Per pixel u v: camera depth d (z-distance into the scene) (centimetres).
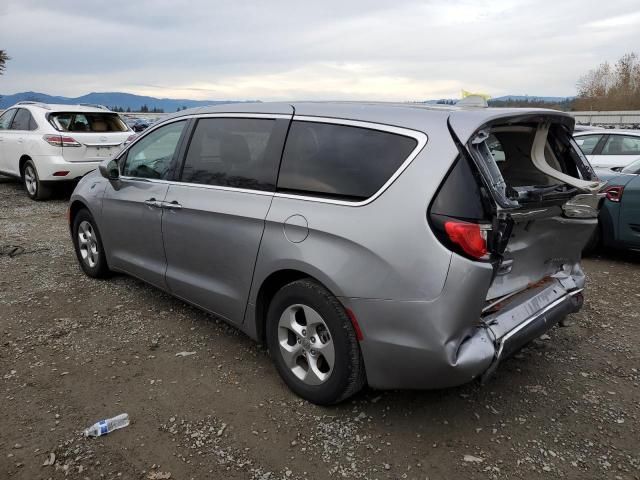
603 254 662
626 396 326
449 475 256
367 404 313
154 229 405
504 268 298
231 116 364
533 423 298
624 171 621
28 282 515
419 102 329
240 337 399
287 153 320
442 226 249
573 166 342
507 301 298
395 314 260
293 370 316
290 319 311
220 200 346
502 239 254
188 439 279
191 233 368
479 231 246
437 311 250
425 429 291
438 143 260
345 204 281
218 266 352
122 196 440
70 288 498
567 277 345
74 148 937
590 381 344
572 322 438
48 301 465
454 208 249
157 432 285
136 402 312
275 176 321
